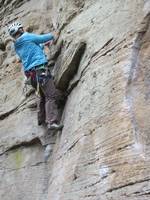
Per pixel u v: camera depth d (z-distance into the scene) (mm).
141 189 2842
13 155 4527
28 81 4074
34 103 4457
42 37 4074
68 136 3729
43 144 4199
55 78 4133
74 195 3336
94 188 3162
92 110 3457
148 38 3316
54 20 4559
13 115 4684
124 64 3318
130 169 2945
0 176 4527
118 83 3299
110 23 3650
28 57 4027
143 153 2955
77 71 3947
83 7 4141
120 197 2930
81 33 3961
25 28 4953
